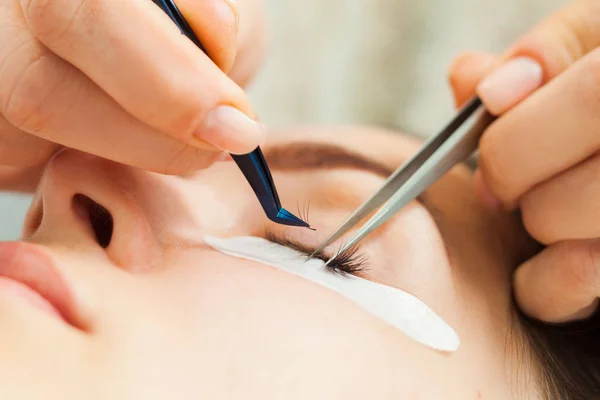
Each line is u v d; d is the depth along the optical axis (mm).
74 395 198
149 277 224
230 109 205
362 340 220
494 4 390
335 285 230
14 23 207
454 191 267
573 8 247
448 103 394
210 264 229
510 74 239
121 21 198
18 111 208
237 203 250
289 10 420
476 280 250
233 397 208
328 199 253
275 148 272
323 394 212
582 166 229
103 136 211
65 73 205
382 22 415
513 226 264
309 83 436
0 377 194
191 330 214
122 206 229
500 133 237
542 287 242
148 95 202
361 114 423
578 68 224
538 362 245
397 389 218
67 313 212
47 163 240
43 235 227
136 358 208
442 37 405
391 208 236
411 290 236
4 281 210
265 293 224
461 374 228
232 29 209
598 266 232
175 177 250
